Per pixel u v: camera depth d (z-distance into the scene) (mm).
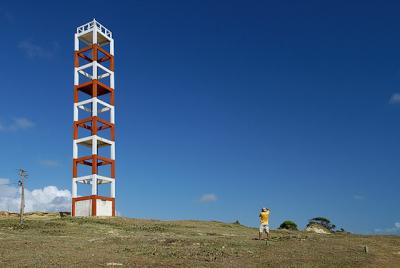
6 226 53500
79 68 84562
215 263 25484
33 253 29156
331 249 32750
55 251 30109
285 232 59219
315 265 25641
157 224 64250
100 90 84875
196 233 52406
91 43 89312
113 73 85875
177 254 28359
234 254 28953
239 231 62938
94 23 85312
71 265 24359
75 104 82875
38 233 47031
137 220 69562
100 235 46594
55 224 55594
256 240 37562
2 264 24906
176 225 64438
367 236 45875
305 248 32781
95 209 75812
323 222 80688
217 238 39656
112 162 81188
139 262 25406
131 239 37469
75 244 34188
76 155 80688
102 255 28000
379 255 31297
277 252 30391
